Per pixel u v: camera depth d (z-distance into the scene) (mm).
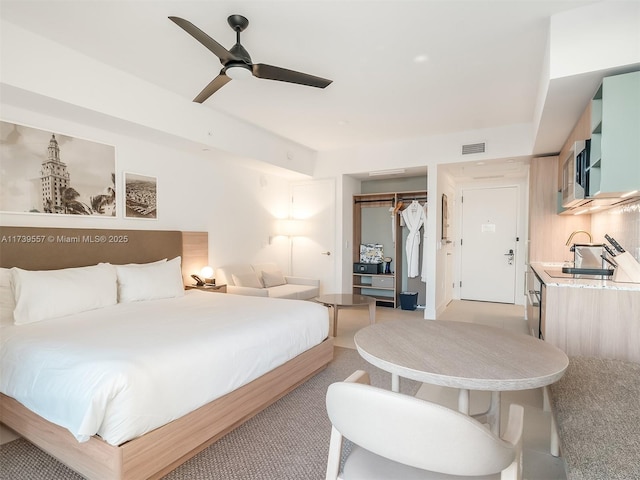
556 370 1226
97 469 1526
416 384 2871
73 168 3172
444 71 3035
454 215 6543
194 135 3766
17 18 2328
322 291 5949
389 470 1119
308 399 2588
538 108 3264
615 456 1117
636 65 2082
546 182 4387
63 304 2584
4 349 1979
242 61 2242
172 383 1712
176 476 1727
